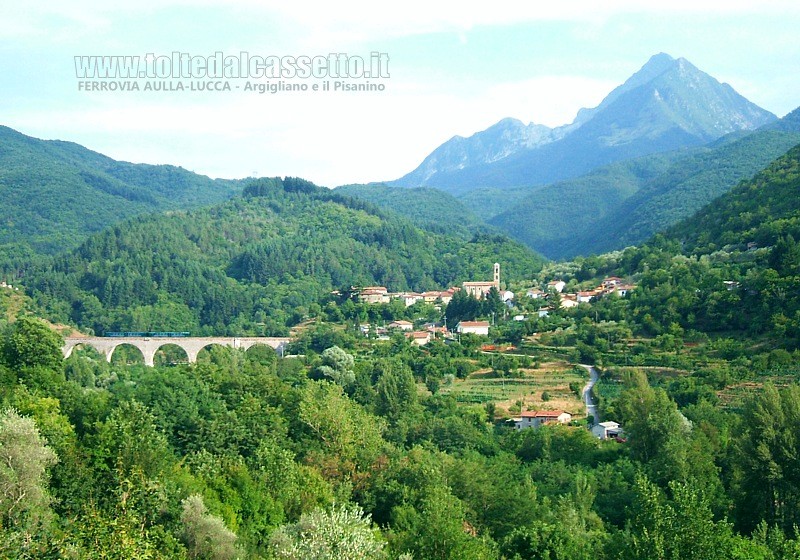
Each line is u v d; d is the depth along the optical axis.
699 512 42.22
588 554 50.34
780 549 43.81
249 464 66.00
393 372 124.38
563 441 91.06
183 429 70.12
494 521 63.22
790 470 63.16
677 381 115.25
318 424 77.44
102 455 55.47
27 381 74.44
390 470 70.50
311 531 43.34
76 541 38.03
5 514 42.28
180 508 50.28
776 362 114.00
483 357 152.12
